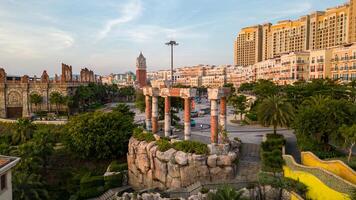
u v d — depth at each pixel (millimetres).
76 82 125625
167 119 50031
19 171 42219
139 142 50094
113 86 196500
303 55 121188
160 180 43500
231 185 34719
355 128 32938
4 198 27547
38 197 37938
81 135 57031
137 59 190250
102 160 59438
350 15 153000
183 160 40312
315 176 31516
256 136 56219
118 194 44094
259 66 166625
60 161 59219
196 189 35844
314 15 174875
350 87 74250
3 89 102812
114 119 60469
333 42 164000
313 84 75062
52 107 106562
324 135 40375
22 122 70438
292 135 56312
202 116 95875
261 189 33750
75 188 50219
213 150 40656
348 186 27266
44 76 108125
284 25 192750
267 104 50031
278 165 37594
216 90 41281
